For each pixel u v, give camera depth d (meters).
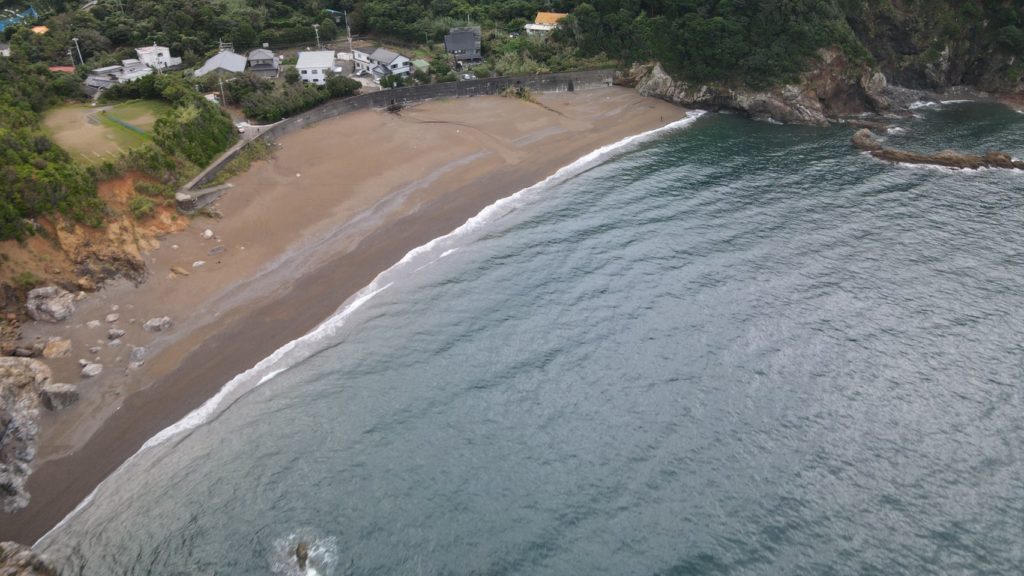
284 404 43.50
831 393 43.09
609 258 57.81
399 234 61.53
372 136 79.56
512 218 64.69
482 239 61.09
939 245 58.62
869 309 50.56
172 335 48.31
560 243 60.31
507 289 54.16
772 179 72.94
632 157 79.44
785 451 39.12
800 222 63.09
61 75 76.56
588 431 41.06
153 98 76.19
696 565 33.22
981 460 38.16
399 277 55.72
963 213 64.06
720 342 47.69
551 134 85.12
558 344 48.16
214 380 45.06
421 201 67.12
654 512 35.94
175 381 44.72
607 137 85.56
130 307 50.31
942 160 75.56
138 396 43.53
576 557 33.84
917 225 62.03
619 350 47.34
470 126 85.00
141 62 90.19
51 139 61.72
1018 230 60.69
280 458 39.69
